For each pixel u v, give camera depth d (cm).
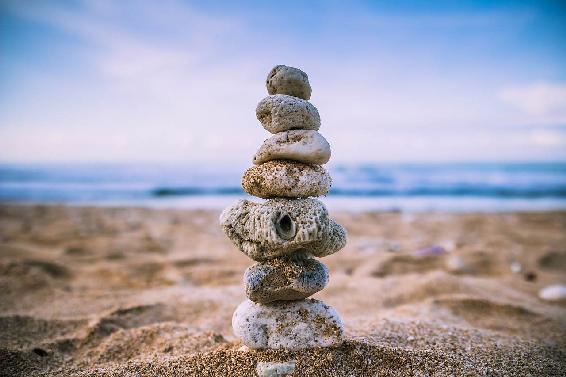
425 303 46
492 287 55
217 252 77
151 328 36
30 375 29
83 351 35
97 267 64
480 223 110
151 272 64
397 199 183
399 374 25
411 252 76
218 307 46
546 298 53
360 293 52
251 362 26
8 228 99
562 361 30
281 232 26
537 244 85
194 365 26
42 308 46
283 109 27
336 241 27
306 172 26
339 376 25
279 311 27
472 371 26
